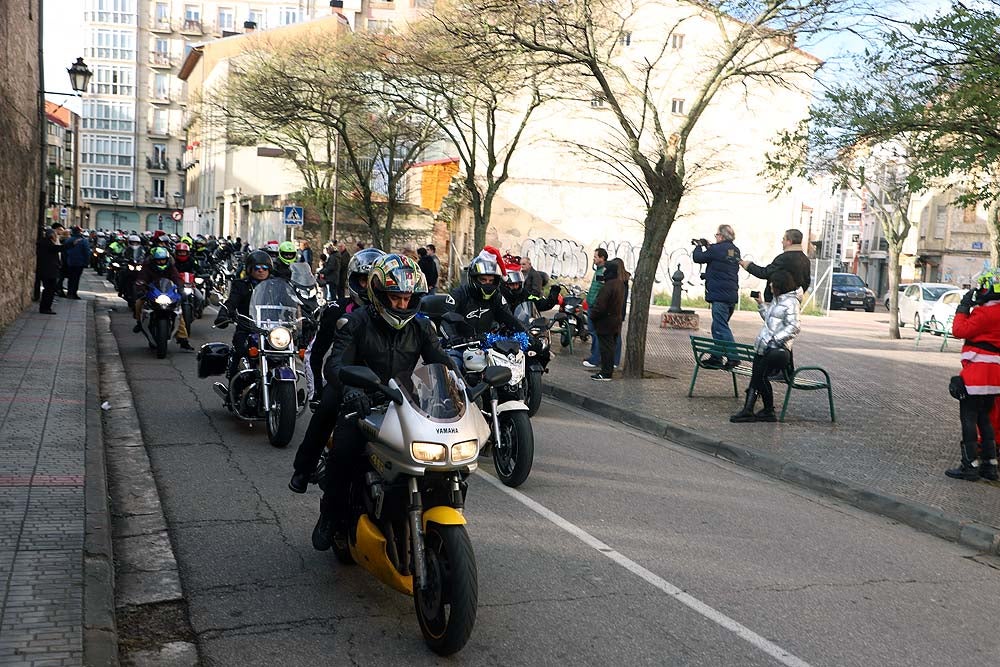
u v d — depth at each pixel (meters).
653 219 13.56
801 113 36.66
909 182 9.70
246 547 5.55
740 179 37.28
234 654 4.11
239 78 29.25
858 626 4.80
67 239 23.03
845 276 44.62
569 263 36.41
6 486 6.08
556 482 7.63
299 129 32.03
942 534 6.76
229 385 8.89
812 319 32.50
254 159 52.81
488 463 8.25
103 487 6.22
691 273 37.47
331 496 4.77
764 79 14.96
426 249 22.12
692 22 29.00
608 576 5.34
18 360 11.96
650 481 7.87
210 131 40.06
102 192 89.38
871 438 9.76
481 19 13.82
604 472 8.11
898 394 13.55
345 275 24.09
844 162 11.26
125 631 4.31
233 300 8.94
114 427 8.86
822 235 54.22
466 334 8.27
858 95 10.15
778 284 10.31
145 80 88.44
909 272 53.66
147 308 13.85
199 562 5.27
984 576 5.84
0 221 14.80
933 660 4.43
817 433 9.92
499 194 35.78
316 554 5.48
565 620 4.64
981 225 50.94
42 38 22.08
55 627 3.95
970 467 7.99
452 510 4.14
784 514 7.05
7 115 15.37
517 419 7.36
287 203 39.72
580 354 17.11
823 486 7.89
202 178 63.47
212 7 86.00
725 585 5.31
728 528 6.54
